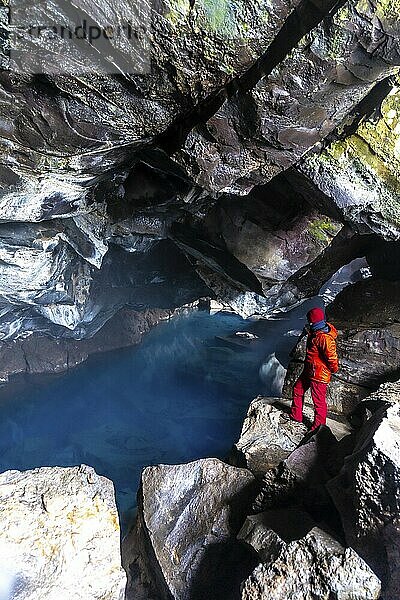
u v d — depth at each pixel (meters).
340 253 11.71
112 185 9.02
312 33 4.44
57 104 5.11
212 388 16.89
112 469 11.82
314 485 5.52
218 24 4.38
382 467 3.93
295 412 7.88
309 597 4.06
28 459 12.12
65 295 12.55
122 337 18.45
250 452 7.23
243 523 5.47
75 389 15.78
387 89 5.39
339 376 9.19
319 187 6.71
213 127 5.39
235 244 10.09
